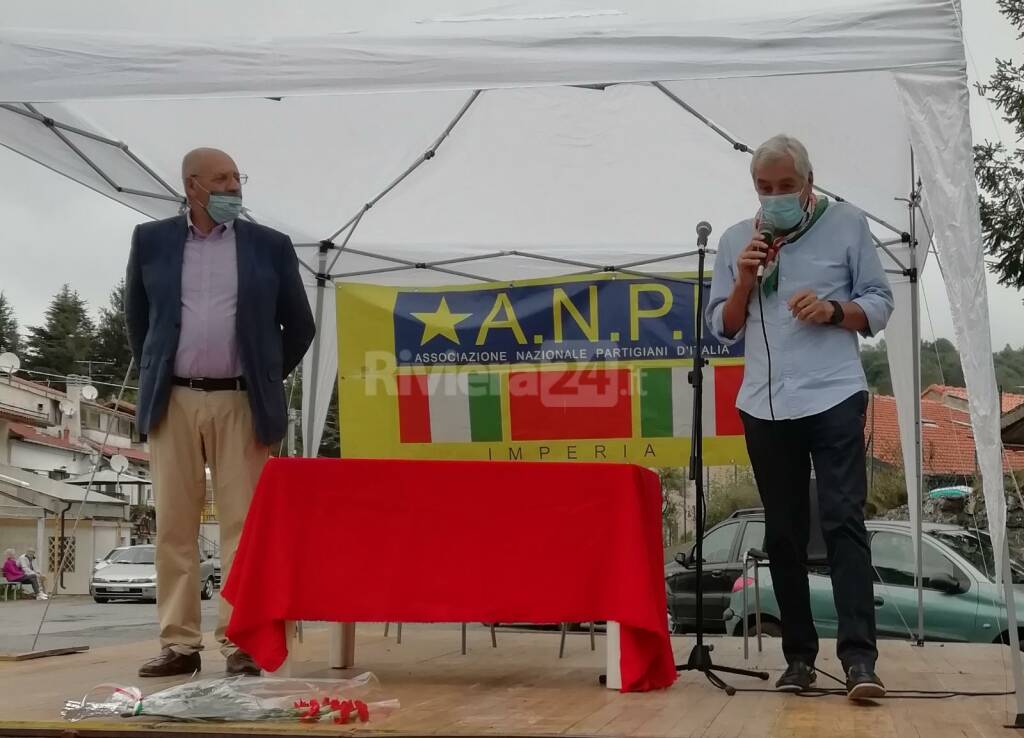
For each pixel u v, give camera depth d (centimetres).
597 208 586
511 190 568
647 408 598
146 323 376
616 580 323
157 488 359
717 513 1931
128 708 270
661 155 529
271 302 369
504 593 325
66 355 6312
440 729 248
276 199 579
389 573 325
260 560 322
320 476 328
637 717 267
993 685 339
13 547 2744
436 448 613
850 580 299
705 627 824
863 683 284
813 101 457
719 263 344
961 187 289
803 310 305
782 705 289
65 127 459
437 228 613
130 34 329
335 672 382
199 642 360
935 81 297
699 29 312
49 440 3400
